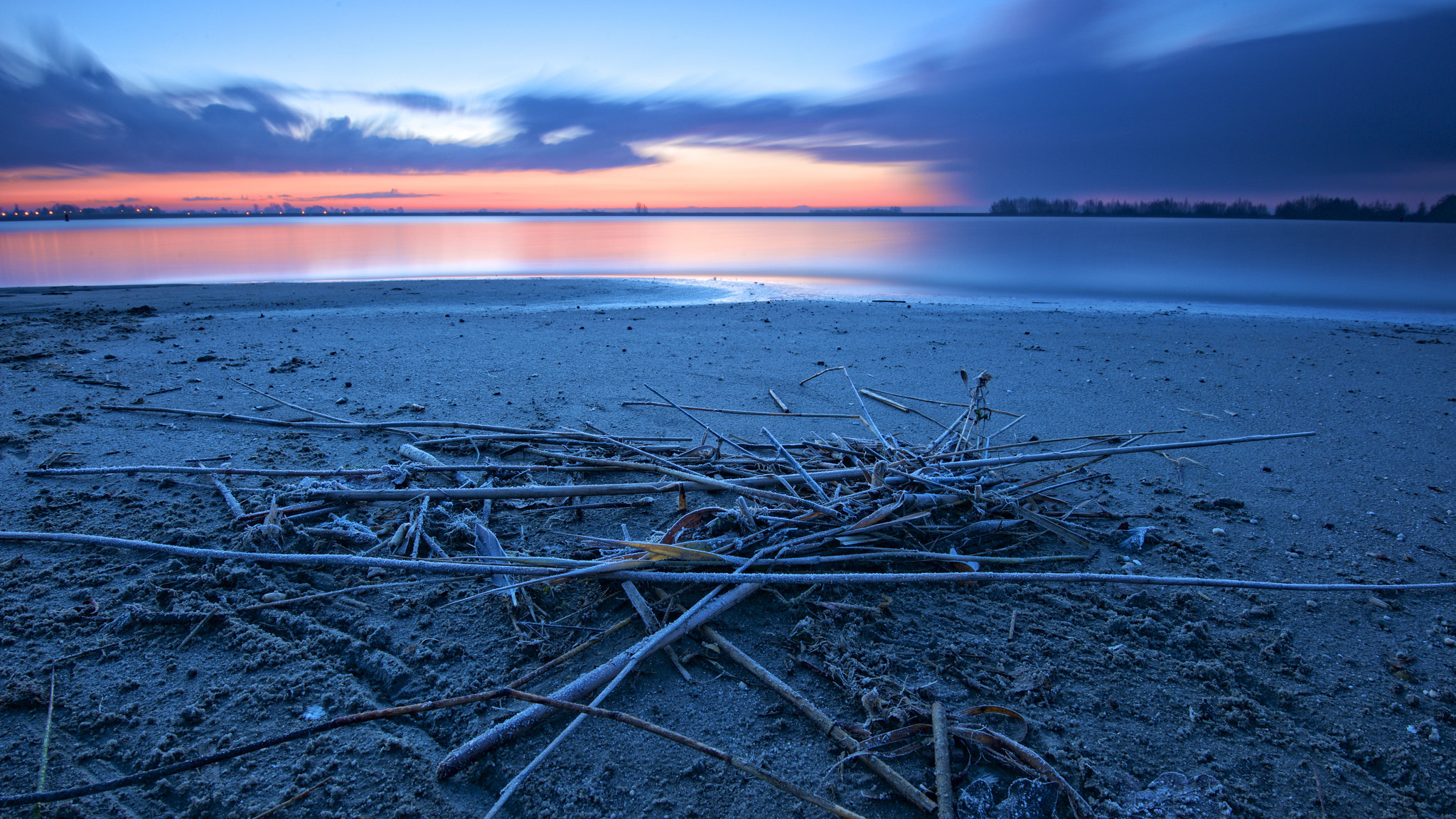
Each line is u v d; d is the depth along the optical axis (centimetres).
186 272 1962
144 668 233
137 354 706
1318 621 286
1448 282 1825
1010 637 264
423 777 195
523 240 3875
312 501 344
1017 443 476
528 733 210
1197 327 1061
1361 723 229
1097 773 203
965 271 2144
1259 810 194
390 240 3719
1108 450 388
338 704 220
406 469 381
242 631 252
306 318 1023
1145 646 263
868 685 232
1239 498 405
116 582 279
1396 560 335
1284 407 591
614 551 303
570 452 429
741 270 2161
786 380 653
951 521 346
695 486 362
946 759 196
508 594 270
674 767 200
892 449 403
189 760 191
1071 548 334
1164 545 341
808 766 202
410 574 290
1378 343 930
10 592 270
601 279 1808
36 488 364
